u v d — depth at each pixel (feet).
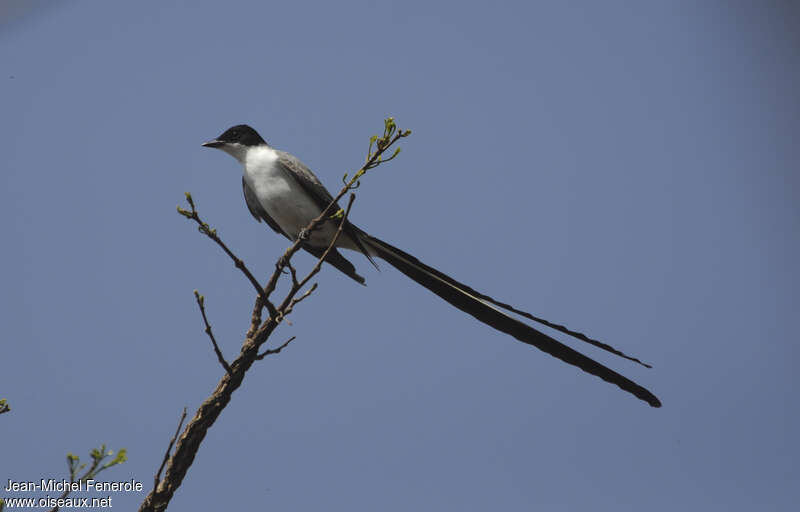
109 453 15.96
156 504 19.17
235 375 20.71
